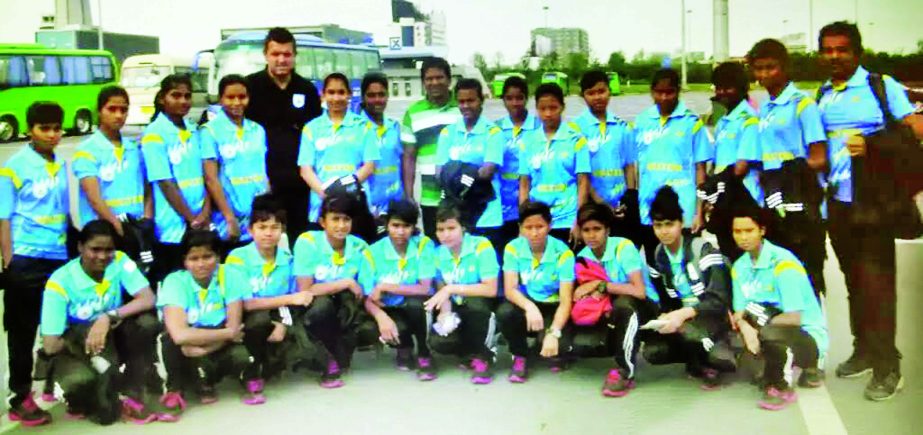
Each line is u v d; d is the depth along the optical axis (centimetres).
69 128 1831
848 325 491
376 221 473
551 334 404
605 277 408
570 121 474
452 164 462
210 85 1424
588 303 404
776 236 416
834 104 400
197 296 387
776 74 421
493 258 414
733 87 446
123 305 384
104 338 368
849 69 396
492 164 458
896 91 391
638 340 394
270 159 492
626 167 476
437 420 370
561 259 412
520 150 473
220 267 392
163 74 1827
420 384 416
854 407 374
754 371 406
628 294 402
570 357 427
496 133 461
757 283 386
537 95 459
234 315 389
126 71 1850
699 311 396
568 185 463
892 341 383
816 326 387
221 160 457
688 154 458
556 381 416
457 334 410
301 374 436
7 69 1700
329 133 475
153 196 438
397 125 509
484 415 375
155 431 364
